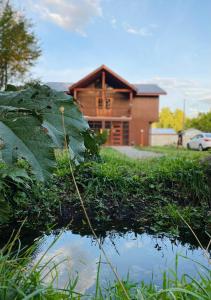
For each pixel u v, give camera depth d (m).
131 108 23.28
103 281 2.20
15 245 2.92
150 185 4.63
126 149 16.50
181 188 4.61
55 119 1.27
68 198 4.31
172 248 3.11
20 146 1.08
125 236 3.47
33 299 1.28
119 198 4.44
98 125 24.19
